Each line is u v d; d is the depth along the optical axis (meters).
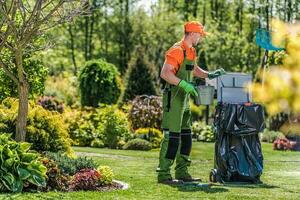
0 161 6.73
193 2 51.78
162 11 51.78
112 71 27.38
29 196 6.26
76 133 20.75
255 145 8.29
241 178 8.20
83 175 7.29
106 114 20.44
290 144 19.06
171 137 8.09
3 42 7.96
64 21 8.02
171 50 8.04
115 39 50.06
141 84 27.56
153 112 22.11
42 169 6.96
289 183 8.30
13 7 7.73
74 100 31.25
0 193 6.48
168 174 8.10
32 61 13.45
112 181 7.84
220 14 50.41
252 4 38.22
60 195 6.50
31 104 9.86
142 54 28.36
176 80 7.87
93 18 49.97
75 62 50.16
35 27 7.73
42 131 9.08
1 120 9.09
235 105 8.09
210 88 8.02
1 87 13.17
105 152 15.81
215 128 8.28
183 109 8.13
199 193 6.96
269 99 1.65
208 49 43.56
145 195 6.72
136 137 21.02
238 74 8.36
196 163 12.18
